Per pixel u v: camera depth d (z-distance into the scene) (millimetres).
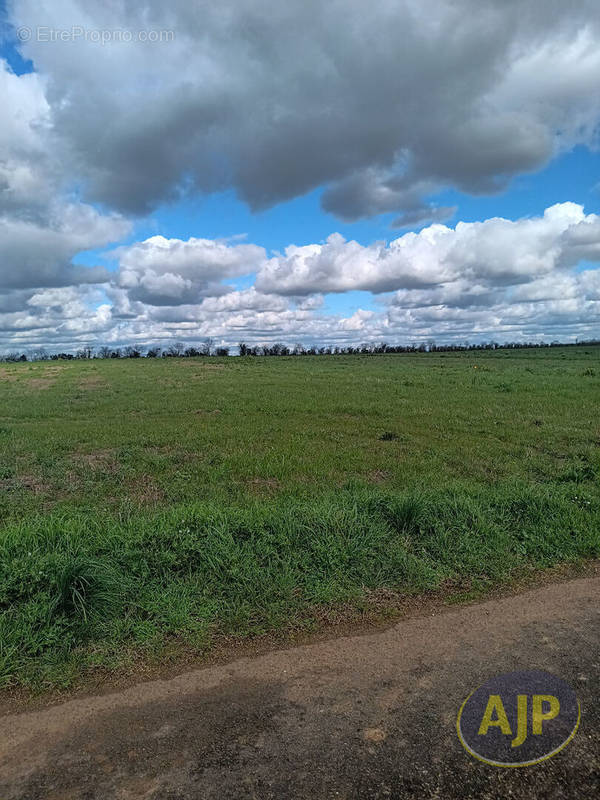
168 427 13867
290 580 4703
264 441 11820
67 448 11336
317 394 20844
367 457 10039
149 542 5066
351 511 5914
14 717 3166
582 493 7078
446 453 10375
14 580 4211
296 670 3592
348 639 3994
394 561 5117
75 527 5406
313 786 2555
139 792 2539
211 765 2709
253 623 4184
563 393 19781
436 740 2855
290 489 7840
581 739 2834
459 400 18359
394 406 17109
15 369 43344
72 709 3227
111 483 8477
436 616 4328
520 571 5152
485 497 6902
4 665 3561
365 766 2680
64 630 3920
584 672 3455
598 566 5270
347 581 4785
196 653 3814
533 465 9398
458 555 5348
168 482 8516
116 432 13188
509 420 14133
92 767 2721
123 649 3832
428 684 3383
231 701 3262
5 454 10633
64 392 24141
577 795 2486
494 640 3910
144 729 3016
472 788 2529
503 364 40438
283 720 3061
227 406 17953
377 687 3369
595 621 4145
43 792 2553
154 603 4289
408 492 7133
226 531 5348
